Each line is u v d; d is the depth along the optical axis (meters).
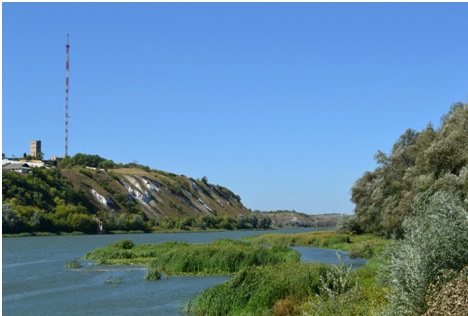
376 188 89.50
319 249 77.06
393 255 18.45
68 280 44.62
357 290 17.75
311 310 19.45
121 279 43.69
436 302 13.59
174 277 43.91
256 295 25.41
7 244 115.56
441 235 16.86
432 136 70.19
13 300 34.94
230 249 48.25
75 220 190.88
